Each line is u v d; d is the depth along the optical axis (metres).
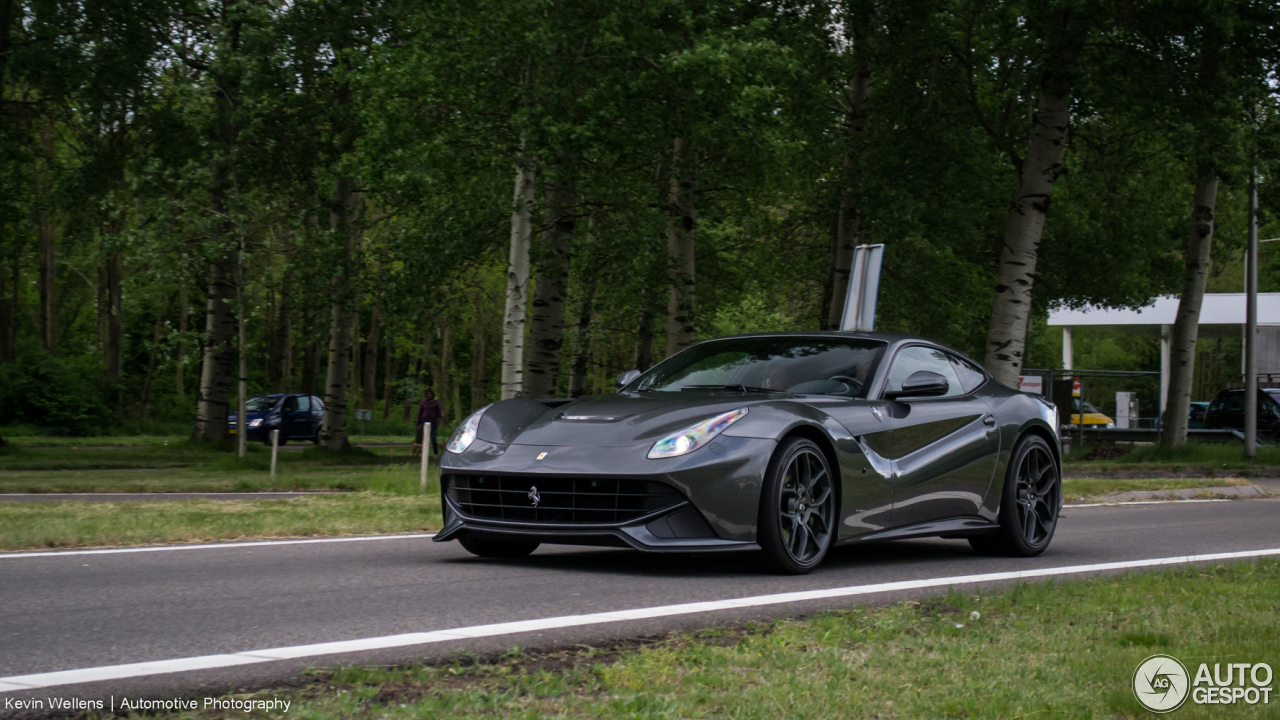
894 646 3.82
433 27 16.14
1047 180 17.62
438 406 24.92
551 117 15.33
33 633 3.89
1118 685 3.30
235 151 21.03
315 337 27.98
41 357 39.66
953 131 21.58
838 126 23.19
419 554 6.37
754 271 29.45
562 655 3.61
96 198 23.12
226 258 22.11
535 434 5.75
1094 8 16.55
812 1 19.94
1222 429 27.73
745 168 23.23
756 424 5.60
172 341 22.70
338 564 5.86
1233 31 16.58
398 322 20.05
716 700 3.03
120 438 37.72
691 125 16.94
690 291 21.22
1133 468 19.72
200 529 7.30
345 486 14.42
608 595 4.85
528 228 15.57
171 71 23.08
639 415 5.75
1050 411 7.60
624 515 5.33
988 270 28.72
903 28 19.45
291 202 22.09
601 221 19.19
